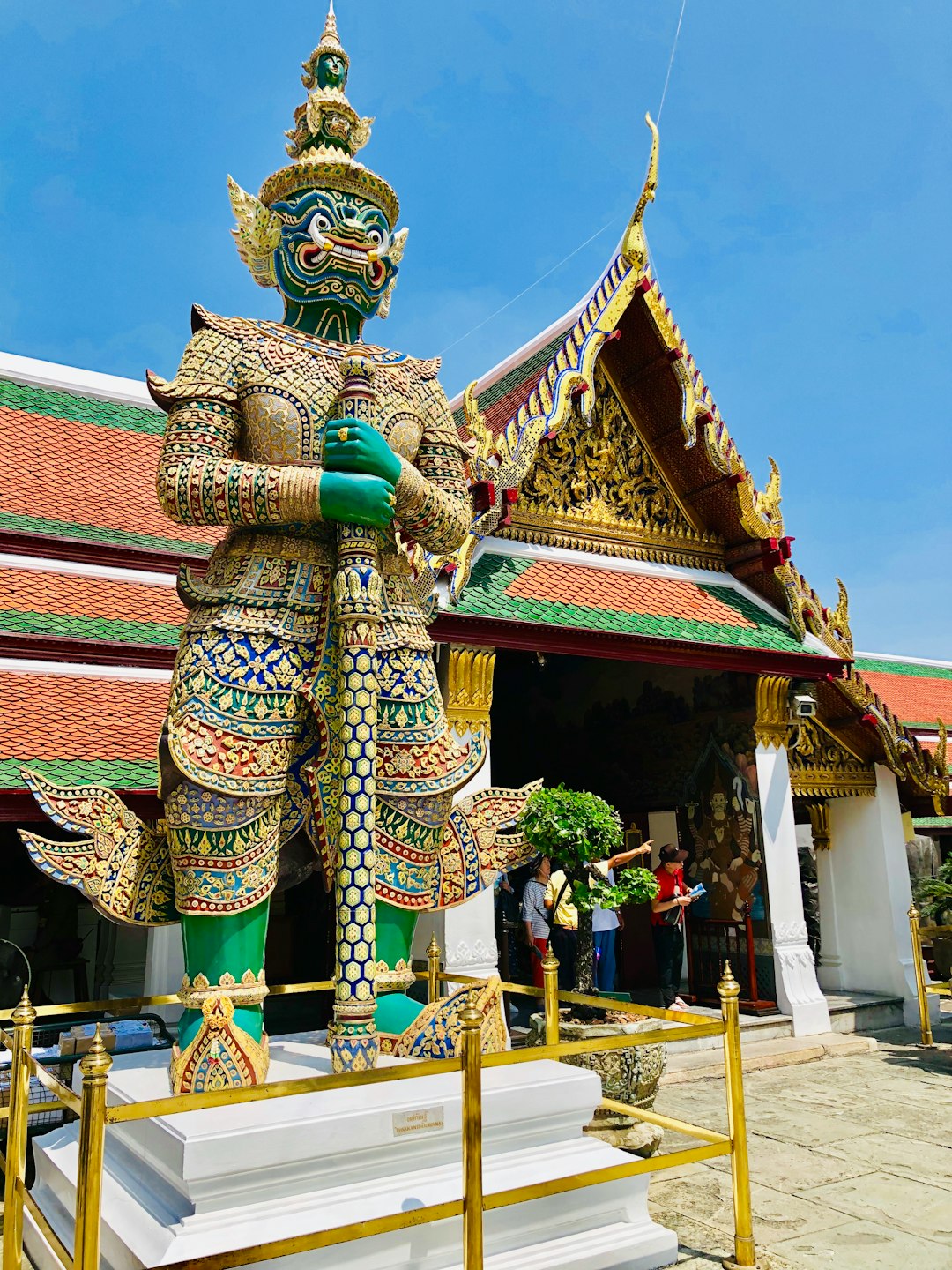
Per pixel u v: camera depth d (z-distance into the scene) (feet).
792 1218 17.56
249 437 17.37
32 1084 19.99
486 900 27.20
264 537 17.22
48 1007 16.17
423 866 17.42
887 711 38.45
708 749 36.94
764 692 35.01
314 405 17.25
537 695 46.52
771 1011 33.81
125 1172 14.53
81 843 16.43
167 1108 11.20
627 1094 20.11
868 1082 28.27
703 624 32.63
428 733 17.43
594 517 33.17
